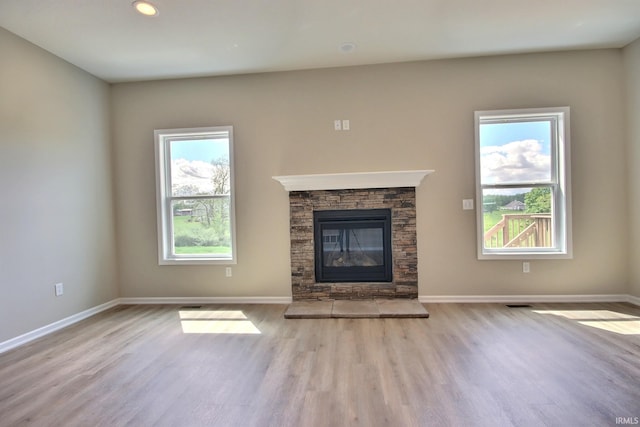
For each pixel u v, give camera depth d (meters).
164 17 2.79
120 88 4.12
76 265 3.56
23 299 2.99
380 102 3.88
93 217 3.81
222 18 2.83
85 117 3.75
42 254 3.19
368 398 1.97
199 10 2.71
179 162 4.16
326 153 3.94
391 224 3.90
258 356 2.57
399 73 3.85
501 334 2.88
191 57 3.53
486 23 3.04
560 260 3.74
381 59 3.74
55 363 2.53
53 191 3.33
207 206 4.14
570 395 1.96
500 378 2.16
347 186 3.84
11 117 2.94
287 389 2.09
